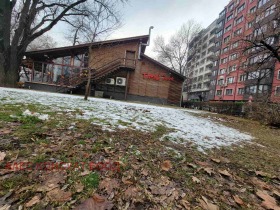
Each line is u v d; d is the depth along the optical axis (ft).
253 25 48.26
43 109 16.17
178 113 32.22
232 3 135.23
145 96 66.18
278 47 42.57
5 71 47.03
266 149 14.44
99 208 4.95
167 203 5.68
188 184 6.99
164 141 11.84
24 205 4.71
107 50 63.62
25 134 9.09
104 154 8.32
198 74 198.29
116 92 64.54
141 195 5.87
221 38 148.77
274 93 45.14
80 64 61.67
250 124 33.42
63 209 4.75
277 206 6.17
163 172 7.61
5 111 13.32
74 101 26.81
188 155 9.97
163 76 66.95
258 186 7.63
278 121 32.65
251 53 46.78
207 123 24.90
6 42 46.68
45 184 5.61
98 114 17.53
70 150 8.14
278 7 41.73
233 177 8.19
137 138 11.53
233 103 57.62
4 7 45.70
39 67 60.34
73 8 52.54
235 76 120.37
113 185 6.12
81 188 5.66
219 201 6.20
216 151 11.60
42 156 7.17
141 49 67.72
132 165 7.73
